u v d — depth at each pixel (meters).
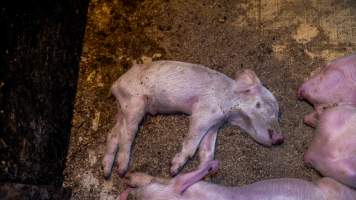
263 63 0.70
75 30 0.71
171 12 0.74
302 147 0.66
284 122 0.67
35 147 0.59
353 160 0.56
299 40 0.71
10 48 0.54
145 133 0.68
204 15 0.74
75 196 0.65
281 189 0.57
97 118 0.69
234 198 0.56
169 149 0.67
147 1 0.75
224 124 0.67
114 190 0.65
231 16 0.73
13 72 0.54
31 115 0.58
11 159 0.54
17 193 0.53
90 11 0.76
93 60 0.72
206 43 0.72
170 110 0.65
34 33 0.59
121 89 0.64
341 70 0.61
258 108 0.63
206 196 0.57
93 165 0.66
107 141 0.65
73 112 0.69
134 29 0.74
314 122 0.64
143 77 0.63
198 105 0.62
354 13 0.71
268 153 0.66
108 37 0.74
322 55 0.69
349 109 0.59
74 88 0.70
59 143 0.65
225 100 0.62
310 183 0.58
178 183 0.57
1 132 0.52
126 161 0.64
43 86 0.61
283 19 0.72
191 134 0.62
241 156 0.66
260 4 0.73
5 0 0.53
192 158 0.65
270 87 0.69
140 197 0.57
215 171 0.61
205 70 0.63
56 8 0.65
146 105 0.64
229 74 0.70
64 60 0.67
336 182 0.58
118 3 0.76
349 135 0.57
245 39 0.71
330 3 0.72
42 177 0.60
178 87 0.62
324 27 0.71
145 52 0.72
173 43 0.72
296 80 0.69
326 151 0.58
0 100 0.52
